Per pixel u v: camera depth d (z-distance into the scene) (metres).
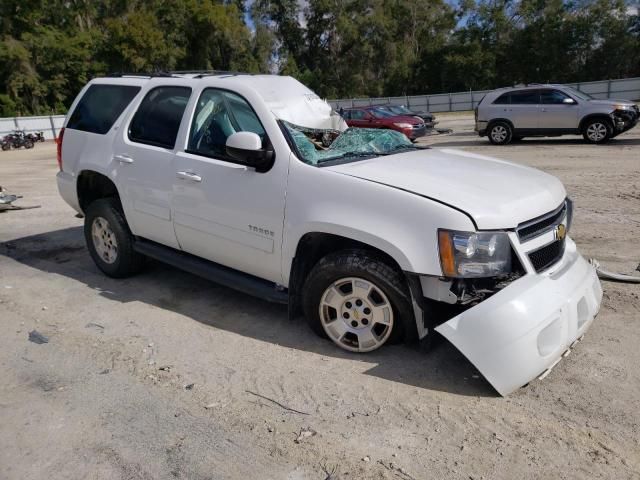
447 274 3.28
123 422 3.21
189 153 4.53
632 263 5.50
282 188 3.88
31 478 2.79
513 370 3.16
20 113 48.84
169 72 5.36
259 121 4.14
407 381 3.53
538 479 2.67
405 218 3.40
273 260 4.04
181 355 3.98
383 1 63.09
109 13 54.06
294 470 2.79
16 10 48.34
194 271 4.65
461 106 45.03
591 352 3.79
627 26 50.00
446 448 2.90
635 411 3.14
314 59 66.06
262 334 4.27
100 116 5.50
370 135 4.70
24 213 8.95
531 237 3.45
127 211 5.10
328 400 3.36
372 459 2.84
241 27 56.25
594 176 10.14
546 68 52.84
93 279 5.61
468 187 3.56
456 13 62.72
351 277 3.70
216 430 3.12
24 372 3.80
